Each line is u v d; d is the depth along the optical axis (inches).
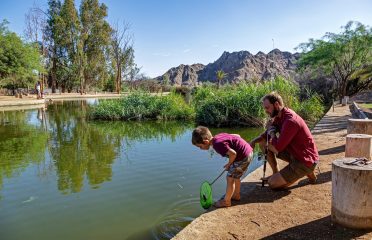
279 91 594.9
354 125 272.1
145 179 263.9
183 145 404.8
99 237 170.9
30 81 1412.4
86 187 247.1
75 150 379.6
